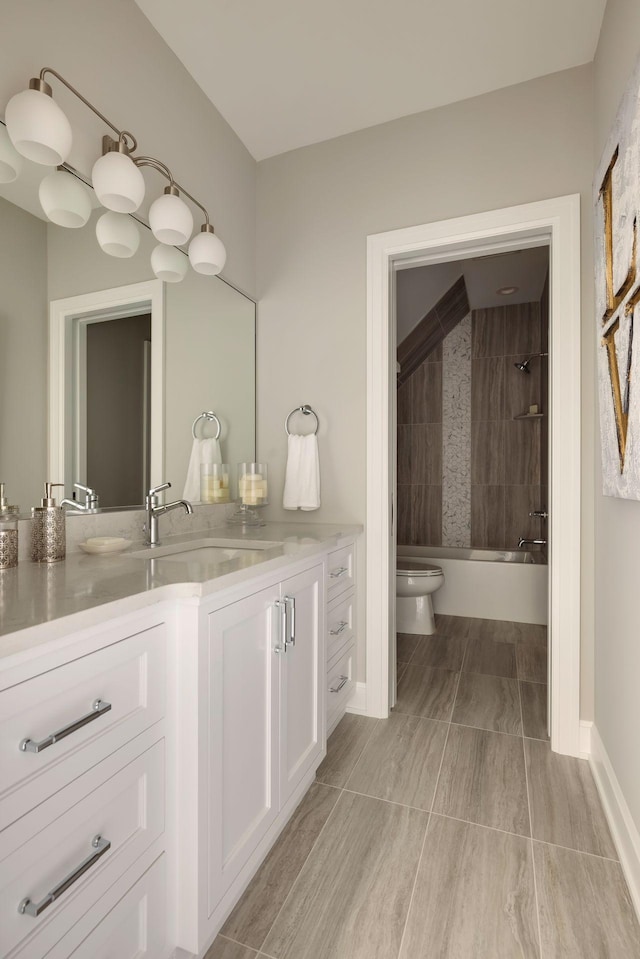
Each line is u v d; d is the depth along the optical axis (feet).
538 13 5.68
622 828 4.58
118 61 5.31
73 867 2.66
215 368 7.18
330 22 5.79
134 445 5.67
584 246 6.35
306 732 5.39
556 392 6.42
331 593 6.49
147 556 5.07
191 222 5.39
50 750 2.55
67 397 4.80
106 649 2.91
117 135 5.26
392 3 5.54
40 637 2.43
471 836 4.90
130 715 3.11
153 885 3.28
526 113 6.70
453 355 15.51
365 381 7.56
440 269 11.70
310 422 7.93
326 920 3.96
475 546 15.23
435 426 15.69
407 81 6.70
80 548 4.82
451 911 4.04
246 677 4.15
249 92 6.87
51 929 2.52
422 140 7.25
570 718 6.35
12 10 4.15
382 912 4.03
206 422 6.98
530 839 4.85
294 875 4.41
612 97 5.28
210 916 3.58
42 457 4.56
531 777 5.88
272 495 8.20
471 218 6.88
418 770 6.02
